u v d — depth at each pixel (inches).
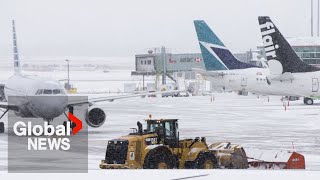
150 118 3223.4
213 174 2591.0
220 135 5364.2
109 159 2984.7
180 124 6579.7
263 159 3211.1
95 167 3373.5
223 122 6840.6
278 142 4795.8
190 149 3095.5
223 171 2731.3
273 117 7539.4
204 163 3068.4
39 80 5472.4
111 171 2760.8
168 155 3002.0
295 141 4862.2
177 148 3083.2
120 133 5585.6
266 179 2422.5
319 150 4266.7
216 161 3122.5
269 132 5629.9
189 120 7155.5
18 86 5600.4
